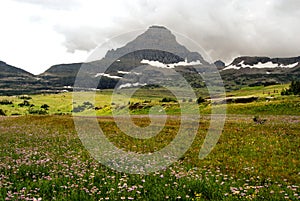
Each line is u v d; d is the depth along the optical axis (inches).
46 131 1347.2
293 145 905.5
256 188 497.0
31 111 6510.8
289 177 602.2
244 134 1120.8
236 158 780.0
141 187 469.4
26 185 465.7
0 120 2057.1
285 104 2726.4
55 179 497.0
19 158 699.4
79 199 410.6
